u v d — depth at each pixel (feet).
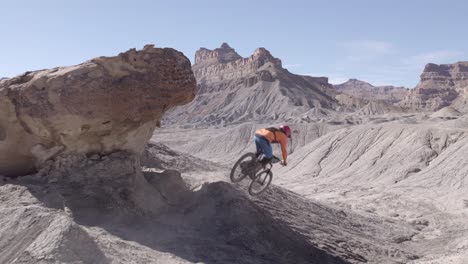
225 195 51.24
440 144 189.37
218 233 46.83
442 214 104.01
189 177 61.77
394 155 190.39
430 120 297.53
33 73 46.06
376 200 120.67
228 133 324.39
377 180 174.91
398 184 159.84
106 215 42.37
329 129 305.32
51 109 43.42
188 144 337.11
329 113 613.93
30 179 45.24
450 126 214.90
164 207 48.06
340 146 220.43
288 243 50.49
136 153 50.78
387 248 65.92
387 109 586.86
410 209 109.91
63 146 45.96
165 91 47.85
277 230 51.49
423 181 157.79
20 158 46.83
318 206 75.66
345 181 180.55
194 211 49.16
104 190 44.68
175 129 467.11
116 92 45.34
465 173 152.87
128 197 45.37
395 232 79.87
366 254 59.72
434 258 64.64
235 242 46.21
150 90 46.96
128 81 45.85
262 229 49.49
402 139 202.18
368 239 69.10
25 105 43.62
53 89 43.57
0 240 32.14
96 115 44.83
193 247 41.98
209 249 42.45
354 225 74.59
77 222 39.86
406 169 174.70
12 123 45.32
